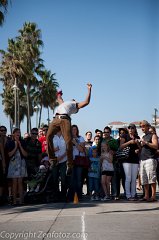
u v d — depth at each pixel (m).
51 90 58.28
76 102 7.32
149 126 9.80
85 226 6.24
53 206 9.02
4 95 52.75
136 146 10.12
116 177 10.55
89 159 10.73
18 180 9.73
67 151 7.14
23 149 9.82
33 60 41.91
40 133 12.12
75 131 10.55
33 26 42.91
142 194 11.64
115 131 18.36
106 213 7.57
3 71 40.59
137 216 7.15
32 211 8.29
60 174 10.17
